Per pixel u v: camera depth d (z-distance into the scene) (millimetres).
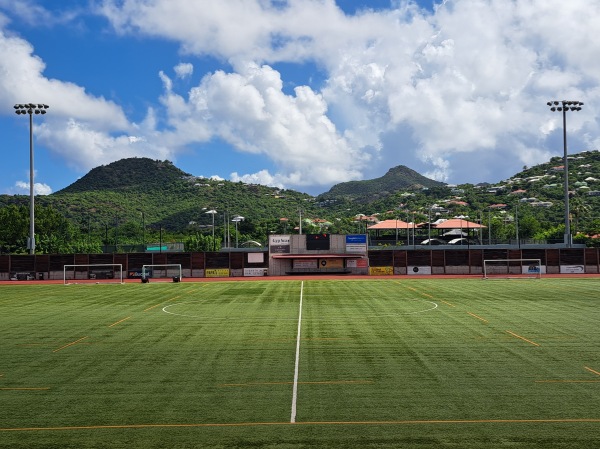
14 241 141125
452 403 21688
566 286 67750
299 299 56094
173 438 18469
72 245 129250
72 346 32844
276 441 18141
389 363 27984
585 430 18797
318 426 19422
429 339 33875
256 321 41531
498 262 94250
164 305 52125
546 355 29422
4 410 21469
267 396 22812
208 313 46156
